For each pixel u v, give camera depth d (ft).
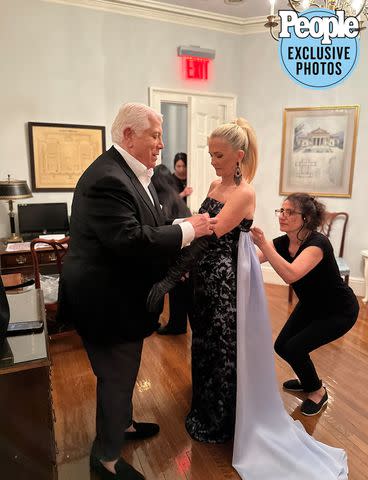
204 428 5.79
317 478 4.83
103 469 4.79
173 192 8.00
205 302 5.36
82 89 11.34
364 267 12.32
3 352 3.53
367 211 12.23
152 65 12.19
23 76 10.62
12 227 10.74
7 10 10.19
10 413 3.54
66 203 11.37
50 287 8.50
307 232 6.23
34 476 3.74
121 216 3.93
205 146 12.97
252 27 12.78
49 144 11.17
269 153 13.29
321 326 6.29
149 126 4.25
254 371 5.32
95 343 4.60
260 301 5.23
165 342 8.99
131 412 5.72
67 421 6.20
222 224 4.77
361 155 12.05
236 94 13.46
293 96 12.62
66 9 10.78
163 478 5.08
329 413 6.48
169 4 11.57
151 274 4.60
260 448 5.26
